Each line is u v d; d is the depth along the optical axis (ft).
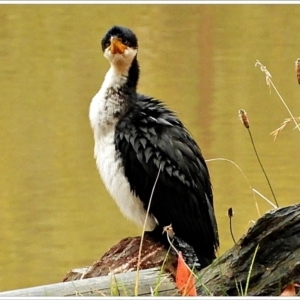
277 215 19.20
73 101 65.41
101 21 78.43
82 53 73.10
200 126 58.80
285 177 48.44
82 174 53.57
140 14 78.54
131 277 20.31
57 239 45.96
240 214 44.83
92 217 48.24
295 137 53.88
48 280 42.83
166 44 73.10
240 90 64.18
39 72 70.95
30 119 62.80
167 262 24.84
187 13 75.87
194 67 69.10
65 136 59.67
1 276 42.83
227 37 73.77
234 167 50.93
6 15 78.02
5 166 55.31
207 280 19.89
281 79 65.05
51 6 79.20
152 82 66.59
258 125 57.00
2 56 73.92
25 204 49.98
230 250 19.85
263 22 75.20
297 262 18.99
